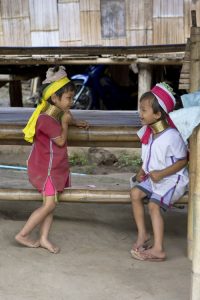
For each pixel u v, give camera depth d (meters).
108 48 5.98
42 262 3.65
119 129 4.16
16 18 8.38
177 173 3.83
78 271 3.51
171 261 3.78
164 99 3.74
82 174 7.69
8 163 8.44
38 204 5.23
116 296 3.14
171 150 3.76
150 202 3.83
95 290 3.22
